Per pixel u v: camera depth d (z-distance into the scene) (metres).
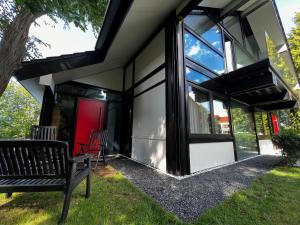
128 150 5.24
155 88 4.12
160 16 3.79
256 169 3.83
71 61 3.97
